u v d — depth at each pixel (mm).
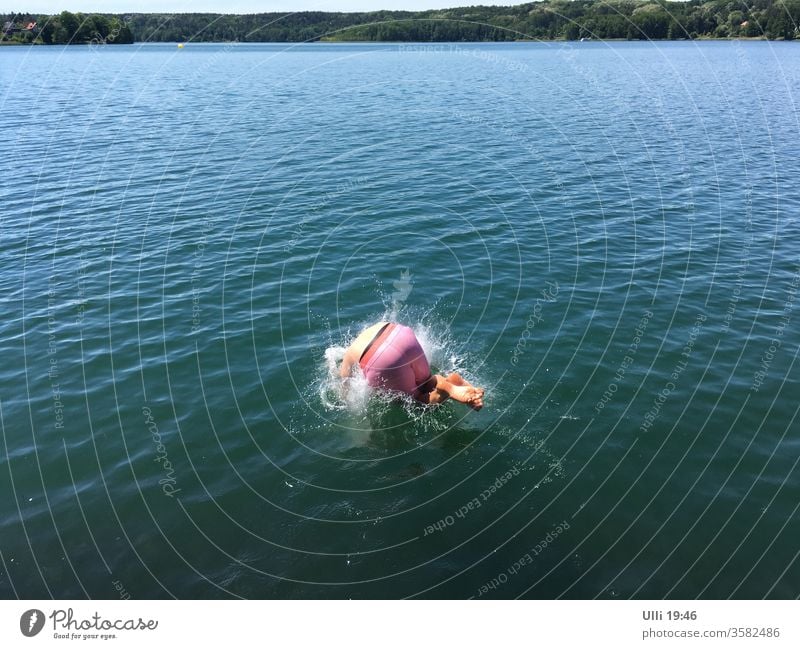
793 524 7457
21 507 7836
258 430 9219
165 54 88750
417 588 6773
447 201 19766
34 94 46094
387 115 34688
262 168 24062
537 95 42375
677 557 7066
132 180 22625
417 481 8219
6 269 14984
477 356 11039
